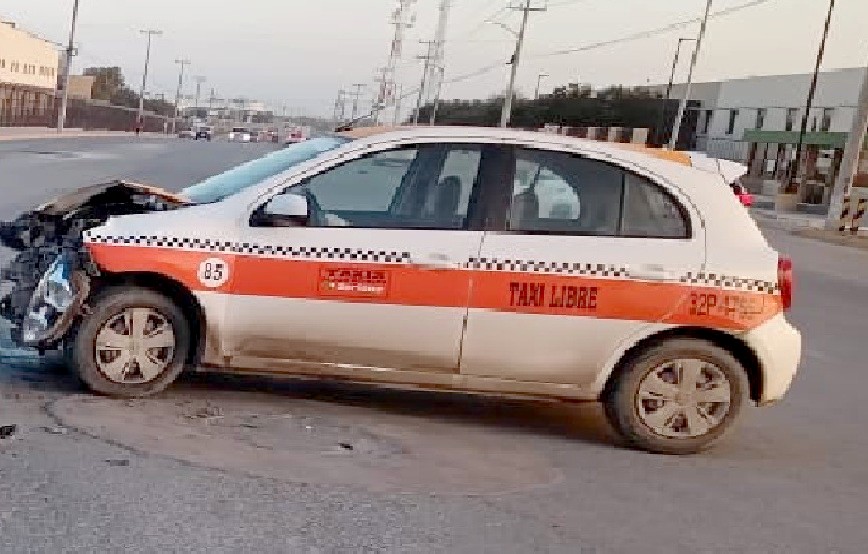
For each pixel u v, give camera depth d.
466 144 6.20
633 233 6.16
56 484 4.65
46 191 19.28
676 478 5.78
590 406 7.25
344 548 4.27
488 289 5.99
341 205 6.08
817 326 12.86
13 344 6.92
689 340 6.16
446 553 4.33
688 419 6.22
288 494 4.81
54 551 4.00
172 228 5.92
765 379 6.25
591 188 6.18
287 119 179.62
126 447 5.22
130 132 97.56
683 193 6.23
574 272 6.04
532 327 6.03
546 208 6.14
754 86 71.38
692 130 80.44
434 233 6.02
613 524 4.89
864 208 35.97
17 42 76.94
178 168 32.25
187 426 5.70
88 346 5.93
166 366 6.09
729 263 6.15
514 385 6.15
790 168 57.75
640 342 6.14
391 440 5.88
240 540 4.25
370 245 5.96
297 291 5.95
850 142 36.16
